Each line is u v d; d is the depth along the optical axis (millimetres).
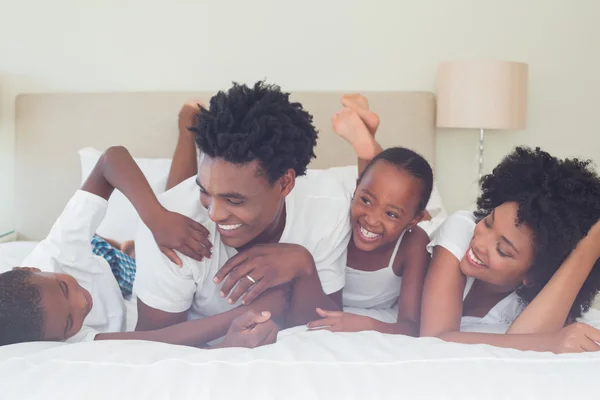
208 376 653
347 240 1210
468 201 2539
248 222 976
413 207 1125
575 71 2516
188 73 2469
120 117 2346
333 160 2342
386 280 1244
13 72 2463
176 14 2445
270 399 618
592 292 1082
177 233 1036
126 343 774
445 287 1054
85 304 978
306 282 1090
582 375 673
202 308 1156
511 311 1143
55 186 2355
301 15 2457
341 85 2486
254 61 2469
